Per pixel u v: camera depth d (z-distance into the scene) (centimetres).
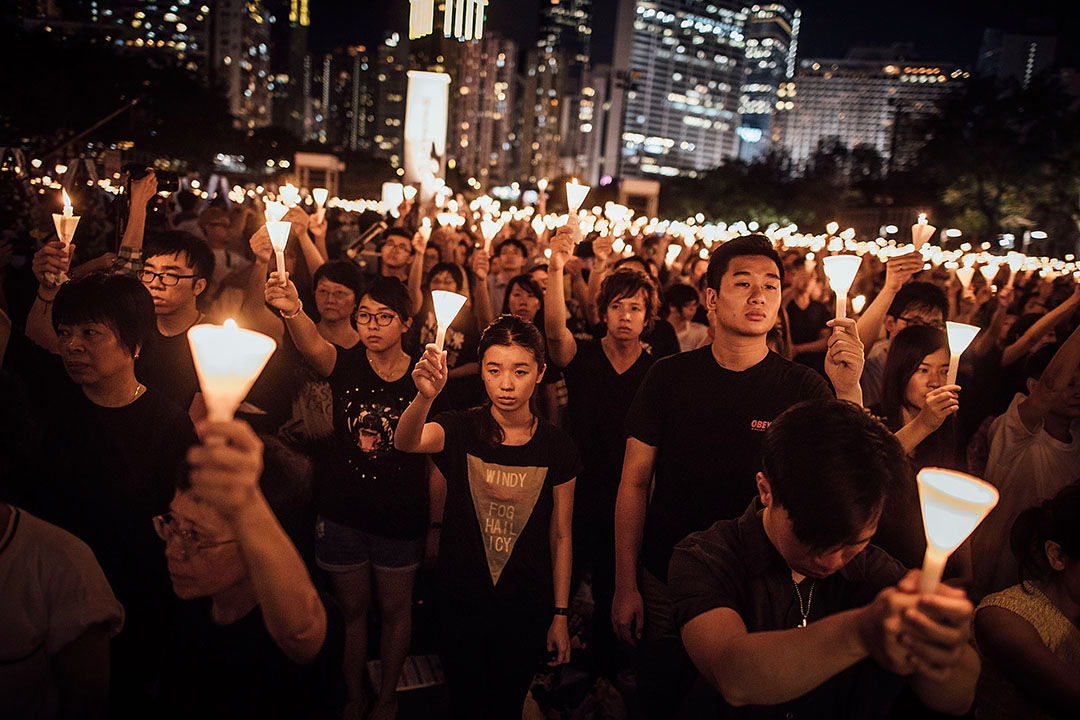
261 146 8225
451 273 589
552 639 323
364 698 359
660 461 300
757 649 152
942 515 109
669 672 211
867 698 177
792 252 943
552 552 328
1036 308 810
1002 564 346
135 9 15250
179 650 196
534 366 317
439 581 324
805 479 160
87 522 255
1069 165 4241
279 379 402
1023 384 540
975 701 225
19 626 183
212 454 106
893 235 3716
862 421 164
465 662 319
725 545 189
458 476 321
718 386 288
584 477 413
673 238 2317
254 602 189
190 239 362
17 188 688
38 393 276
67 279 329
